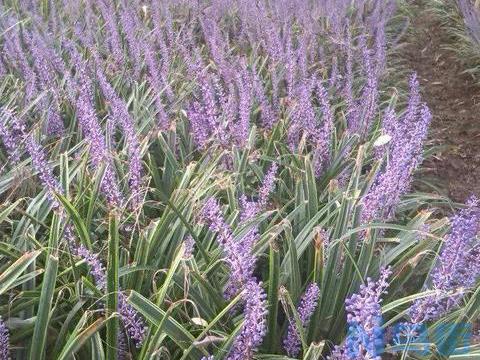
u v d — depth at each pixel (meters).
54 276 2.03
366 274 2.57
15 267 2.20
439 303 2.40
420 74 6.96
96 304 2.37
